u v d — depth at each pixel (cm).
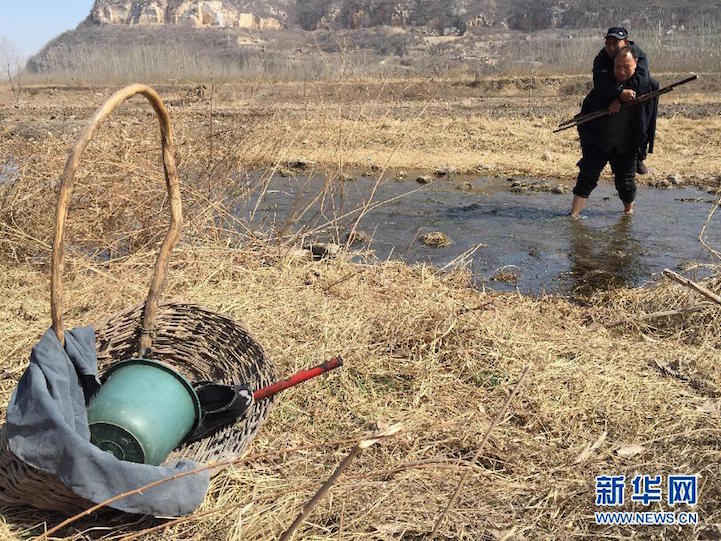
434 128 1528
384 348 448
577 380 413
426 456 348
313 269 583
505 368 427
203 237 619
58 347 291
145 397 305
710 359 446
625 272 692
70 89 3206
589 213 927
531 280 672
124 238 608
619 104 834
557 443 361
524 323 504
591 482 329
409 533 298
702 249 763
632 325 516
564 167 1218
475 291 592
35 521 291
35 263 592
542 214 924
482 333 465
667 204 967
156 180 610
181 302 366
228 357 374
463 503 315
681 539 295
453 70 3278
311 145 1220
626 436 363
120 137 648
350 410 387
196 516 288
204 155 654
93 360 311
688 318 512
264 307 500
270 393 340
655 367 436
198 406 328
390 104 1712
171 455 336
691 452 346
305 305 502
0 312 480
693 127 1472
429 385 409
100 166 616
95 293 512
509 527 302
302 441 359
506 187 1095
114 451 295
